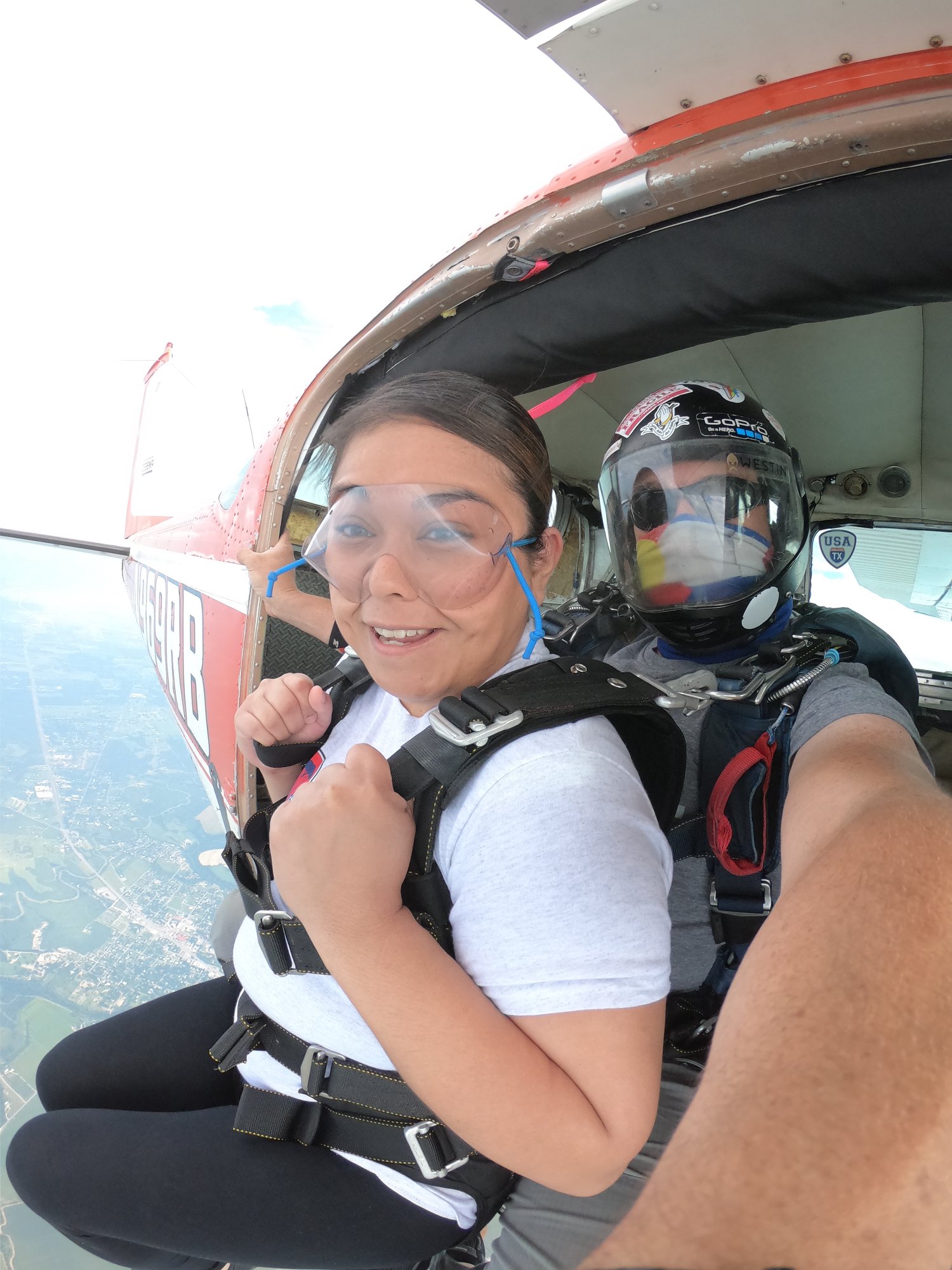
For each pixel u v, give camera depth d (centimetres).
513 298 140
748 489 114
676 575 116
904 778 67
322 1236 84
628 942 60
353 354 164
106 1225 89
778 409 262
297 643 193
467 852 67
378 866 62
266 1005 90
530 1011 60
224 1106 114
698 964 111
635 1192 94
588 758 68
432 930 68
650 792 88
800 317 121
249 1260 87
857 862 48
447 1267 94
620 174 117
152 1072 112
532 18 94
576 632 144
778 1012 38
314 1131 87
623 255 125
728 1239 28
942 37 88
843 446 273
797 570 122
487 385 82
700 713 111
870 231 104
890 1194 28
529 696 73
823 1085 32
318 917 63
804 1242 27
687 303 123
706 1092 36
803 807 73
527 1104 58
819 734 89
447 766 67
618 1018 59
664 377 251
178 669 295
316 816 61
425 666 81
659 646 131
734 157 105
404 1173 85
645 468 118
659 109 107
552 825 63
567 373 147
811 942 42
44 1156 95
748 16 90
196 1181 87
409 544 77
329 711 100
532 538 83
